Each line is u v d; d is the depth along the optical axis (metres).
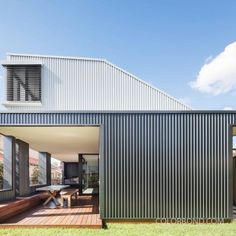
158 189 6.67
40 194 10.34
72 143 10.61
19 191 9.61
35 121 6.65
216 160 6.75
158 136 6.78
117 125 6.77
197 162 6.74
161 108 10.38
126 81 10.45
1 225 6.12
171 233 5.78
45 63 10.35
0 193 7.80
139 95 10.42
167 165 6.73
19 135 8.69
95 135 8.57
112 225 6.39
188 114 6.84
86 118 6.75
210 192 6.68
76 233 5.71
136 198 6.65
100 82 10.41
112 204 6.62
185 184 6.69
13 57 10.35
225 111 6.82
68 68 10.39
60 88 10.28
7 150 8.62
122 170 6.70
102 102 10.33
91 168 14.66
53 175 26.06
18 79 10.20
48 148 12.49
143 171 6.70
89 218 6.88
